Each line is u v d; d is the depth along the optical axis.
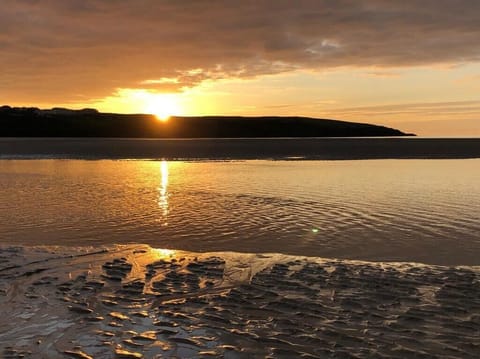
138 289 7.54
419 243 10.48
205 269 8.52
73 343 5.66
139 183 21.12
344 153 41.44
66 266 8.76
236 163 32.44
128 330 6.02
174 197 17.08
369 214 13.62
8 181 22.19
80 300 7.08
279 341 5.67
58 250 9.86
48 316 6.48
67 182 21.70
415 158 36.03
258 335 5.84
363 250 9.99
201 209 14.69
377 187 19.27
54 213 14.23
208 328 6.06
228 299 7.06
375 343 5.58
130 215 13.88
